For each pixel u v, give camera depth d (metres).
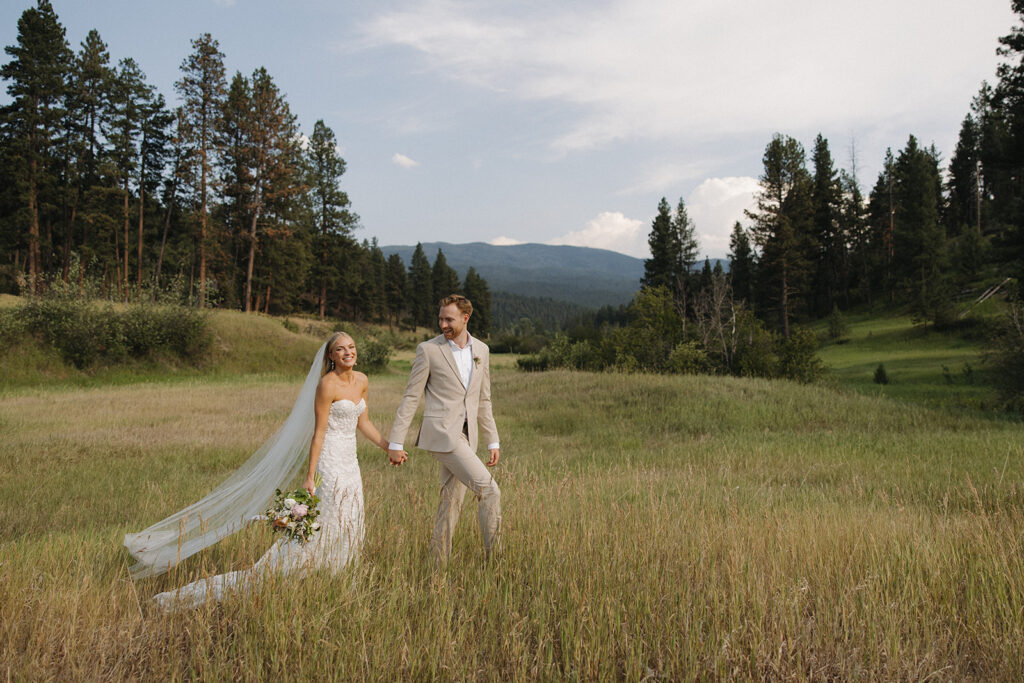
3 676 2.61
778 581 3.43
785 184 59.75
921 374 33.97
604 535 4.11
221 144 46.62
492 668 2.66
